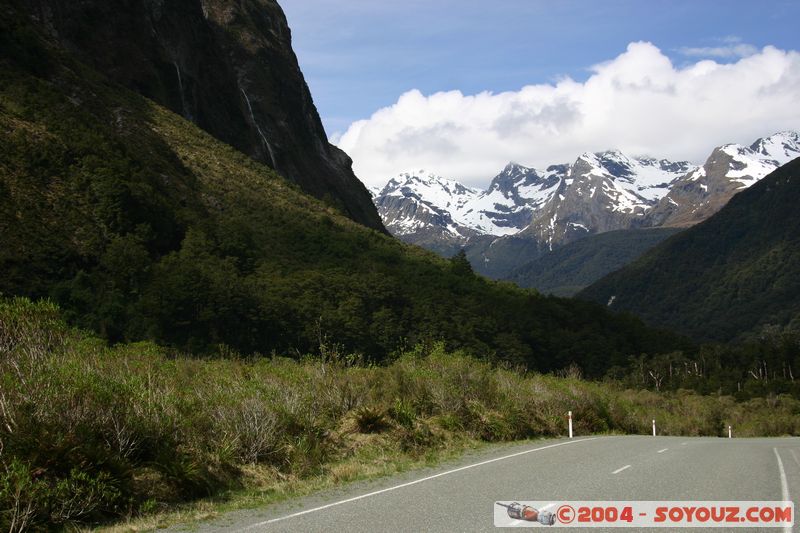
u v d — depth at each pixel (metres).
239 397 14.23
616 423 32.53
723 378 113.75
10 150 51.50
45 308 12.61
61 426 9.90
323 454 14.25
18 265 43.03
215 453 12.16
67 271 46.94
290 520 8.76
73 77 71.56
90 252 49.69
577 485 11.23
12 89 59.47
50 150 54.91
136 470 10.48
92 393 10.70
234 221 72.75
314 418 15.46
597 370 99.44
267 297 58.75
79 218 51.66
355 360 23.05
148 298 48.47
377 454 15.20
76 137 59.00
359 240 93.19
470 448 17.78
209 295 52.00
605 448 18.31
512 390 25.09
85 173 55.75
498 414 21.56
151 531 8.52
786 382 110.06
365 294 71.44
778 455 18.53
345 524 8.39
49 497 8.67
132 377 12.23
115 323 44.94
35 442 9.25
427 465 14.28
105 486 9.33
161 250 59.88
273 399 14.91
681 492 10.84
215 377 16.42
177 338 49.09
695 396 90.69
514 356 81.00
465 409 20.81
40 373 10.39
